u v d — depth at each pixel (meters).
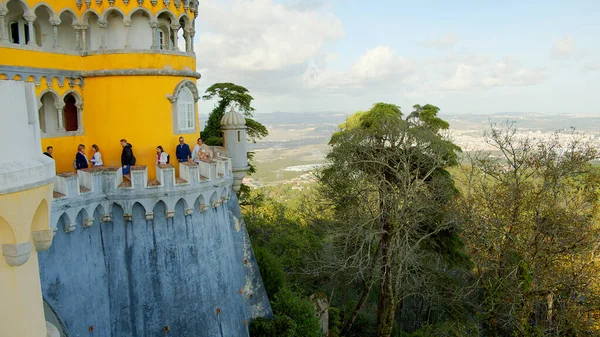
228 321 22.92
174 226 20.56
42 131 20.39
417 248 30.38
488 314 29.56
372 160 30.61
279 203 53.59
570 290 28.28
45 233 10.02
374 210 31.84
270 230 44.59
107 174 19.12
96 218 19.08
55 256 17.03
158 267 20.14
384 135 31.86
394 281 31.59
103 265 19.23
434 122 33.03
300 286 38.44
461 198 32.34
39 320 10.06
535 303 28.91
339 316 35.56
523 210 29.28
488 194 30.19
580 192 32.91
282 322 26.31
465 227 29.84
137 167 19.53
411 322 38.19
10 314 9.23
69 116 22.02
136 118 21.27
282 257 39.09
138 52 20.97
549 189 29.28
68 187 17.31
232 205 26.92
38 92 19.42
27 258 9.38
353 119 34.78
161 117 21.78
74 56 20.88
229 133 26.70
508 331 31.19
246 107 41.84
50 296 16.70
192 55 23.36
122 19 21.50
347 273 34.19
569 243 27.34
